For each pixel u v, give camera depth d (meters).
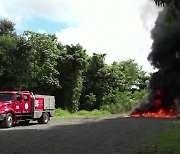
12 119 20.11
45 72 39.31
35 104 22.47
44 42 39.00
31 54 37.81
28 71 37.66
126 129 17.47
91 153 9.93
